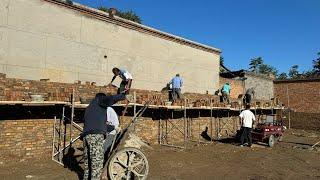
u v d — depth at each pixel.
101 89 12.21
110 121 7.88
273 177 9.86
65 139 10.92
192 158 12.12
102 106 7.28
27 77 12.27
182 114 16.52
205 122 18.23
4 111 9.48
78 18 14.09
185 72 20.20
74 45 13.91
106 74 15.30
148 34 17.62
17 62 11.99
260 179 9.52
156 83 18.11
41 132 10.38
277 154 14.22
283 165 11.81
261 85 29.47
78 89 11.40
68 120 10.97
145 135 14.20
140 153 7.66
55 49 13.20
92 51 14.66
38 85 10.30
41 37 12.73
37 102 9.32
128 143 12.53
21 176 8.45
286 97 30.31
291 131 25.56
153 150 13.14
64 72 13.51
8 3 11.77
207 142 16.58
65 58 13.55
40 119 10.36
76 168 9.47
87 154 7.31
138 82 17.02
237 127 21.09
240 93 26.83
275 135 17.50
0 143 9.38
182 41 19.84
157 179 8.83
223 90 20.20
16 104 9.03
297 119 28.19
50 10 13.05
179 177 9.23
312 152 15.30
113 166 7.46
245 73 27.48
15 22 11.95
